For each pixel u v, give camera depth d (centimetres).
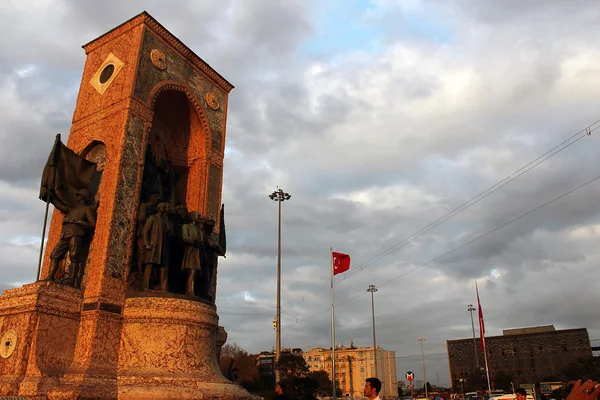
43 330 1573
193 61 2395
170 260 1964
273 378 4269
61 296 1647
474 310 8769
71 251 1756
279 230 4297
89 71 2234
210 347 1806
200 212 2280
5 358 1561
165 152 2398
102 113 2062
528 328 12012
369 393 842
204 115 2412
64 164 1909
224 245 2367
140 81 2064
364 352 13375
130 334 1689
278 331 3962
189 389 1566
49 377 1498
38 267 1750
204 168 2367
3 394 1462
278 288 4072
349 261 3450
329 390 7262
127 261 1798
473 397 6091
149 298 1733
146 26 2156
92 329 1627
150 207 1936
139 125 2008
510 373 10906
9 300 1644
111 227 1777
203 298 1930
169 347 1684
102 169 1978
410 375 4694
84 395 1432
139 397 1492
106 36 2245
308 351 14562
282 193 4459
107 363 1622
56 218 2041
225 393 1655
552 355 10688
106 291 1695
